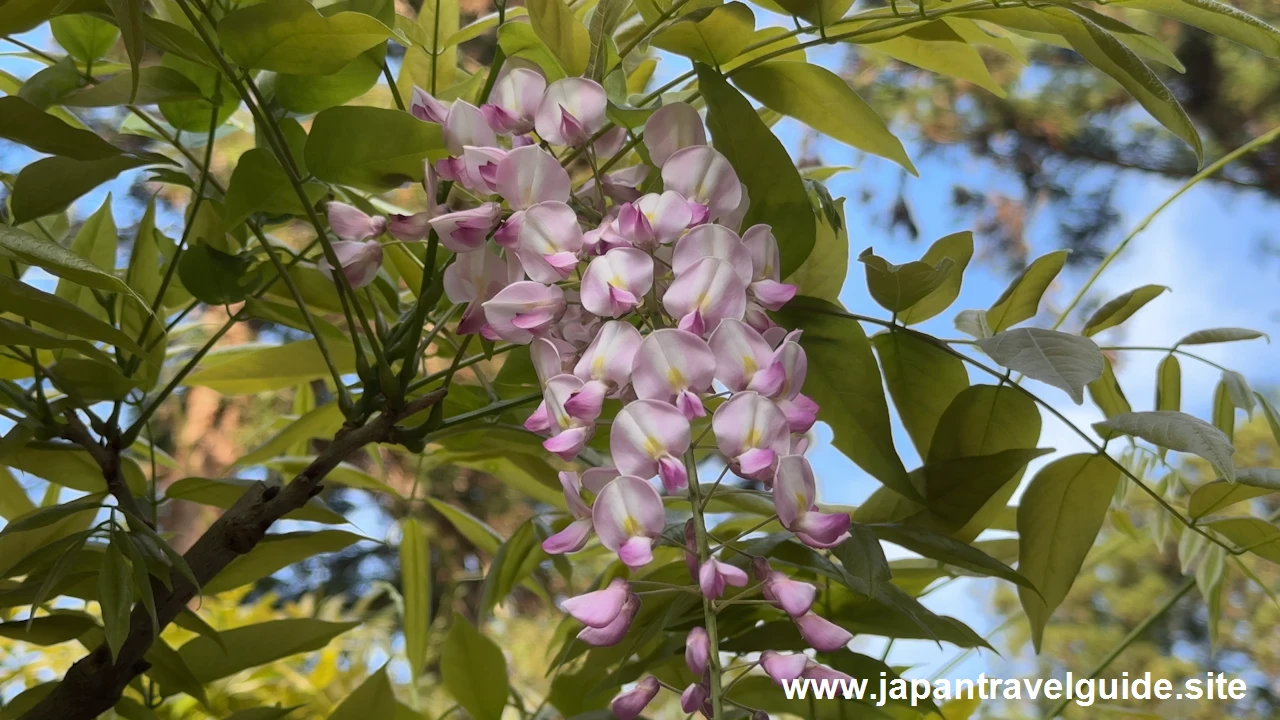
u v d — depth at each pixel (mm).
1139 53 459
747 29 447
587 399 385
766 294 405
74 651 791
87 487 519
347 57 428
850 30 456
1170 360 517
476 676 563
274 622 502
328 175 436
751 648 476
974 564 455
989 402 470
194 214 487
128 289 362
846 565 413
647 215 400
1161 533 582
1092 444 459
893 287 445
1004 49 502
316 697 790
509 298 404
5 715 484
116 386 463
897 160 492
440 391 447
